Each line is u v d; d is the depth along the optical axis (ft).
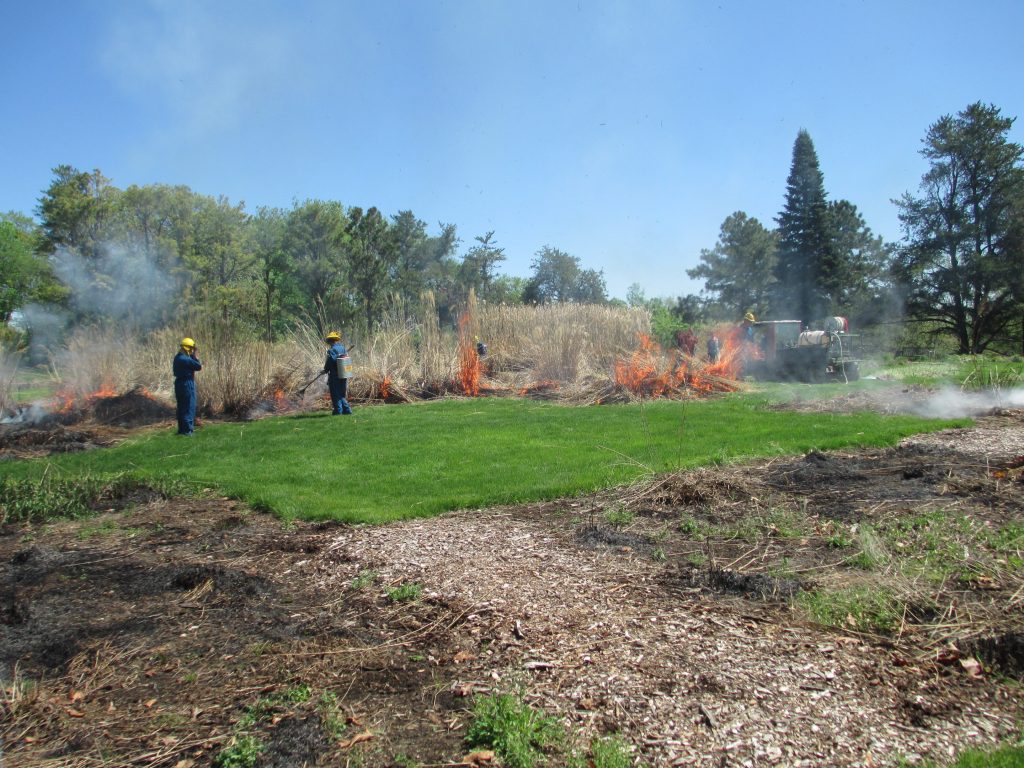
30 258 139.44
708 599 13.41
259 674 11.27
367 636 12.46
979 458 23.61
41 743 9.62
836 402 41.39
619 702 9.87
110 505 23.08
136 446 33.94
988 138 130.31
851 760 8.59
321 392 51.98
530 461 26.68
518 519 19.26
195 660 11.87
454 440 32.50
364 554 16.56
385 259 122.21
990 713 9.54
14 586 15.65
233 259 124.16
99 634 12.95
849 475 22.15
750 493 20.48
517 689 10.34
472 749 9.04
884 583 13.52
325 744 9.23
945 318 140.15
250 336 50.88
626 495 20.92
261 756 9.06
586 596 13.60
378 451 30.22
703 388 51.21
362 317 84.23
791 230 151.84
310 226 124.88
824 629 11.99
